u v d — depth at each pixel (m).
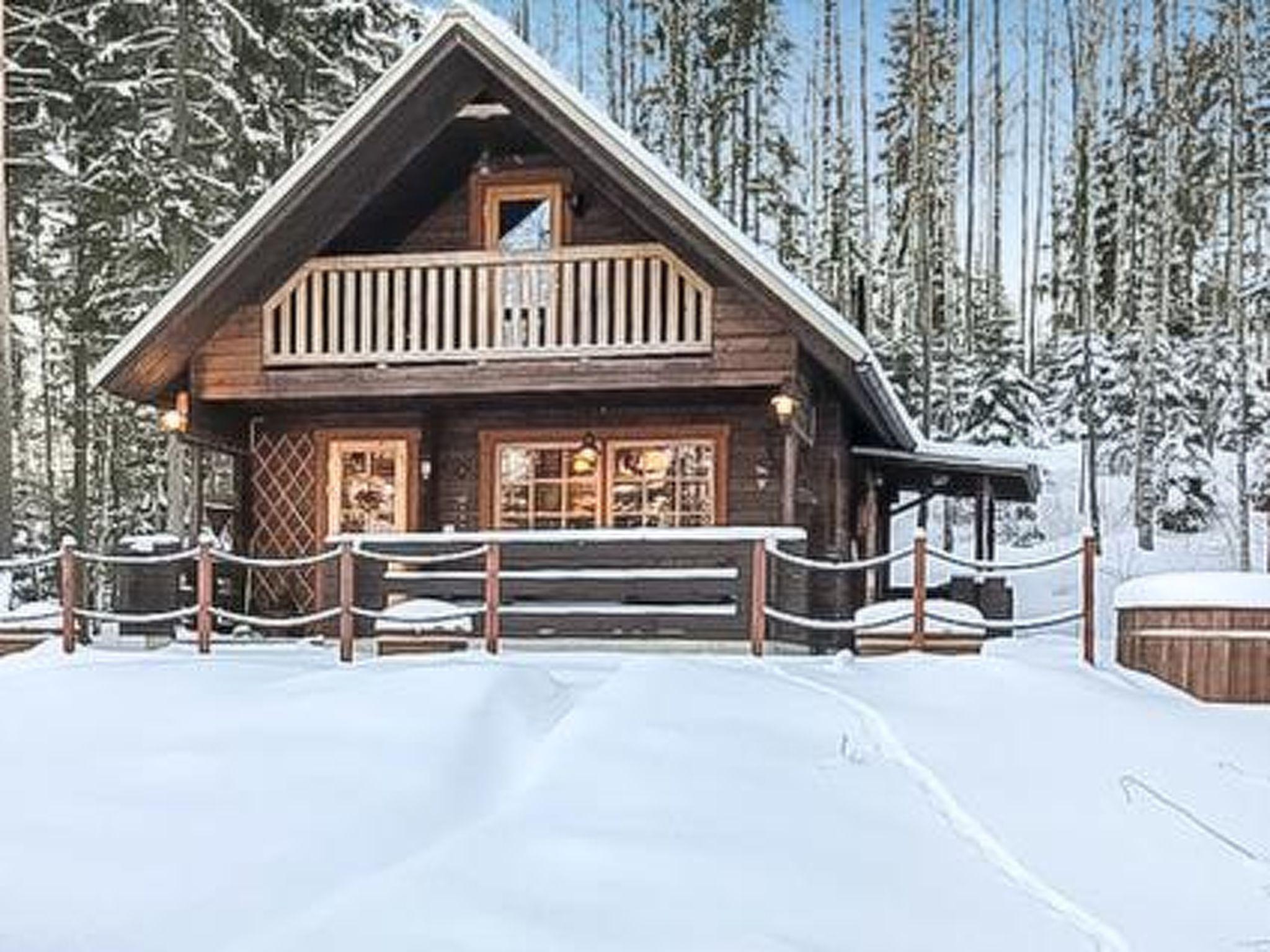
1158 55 28.33
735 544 11.43
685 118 30.95
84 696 7.76
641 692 7.79
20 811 5.63
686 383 12.98
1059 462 29.45
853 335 12.16
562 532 11.58
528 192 14.38
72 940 4.34
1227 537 25.12
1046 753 7.07
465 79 12.98
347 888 4.80
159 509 24.83
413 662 9.20
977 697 8.26
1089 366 28.33
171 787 5.92
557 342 13.34
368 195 13.49
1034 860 5.56
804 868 5.20
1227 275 30.88
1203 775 6.81
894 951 4.50
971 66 34.62
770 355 12.84
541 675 8.16
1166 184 26.97
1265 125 29.91
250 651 11.34
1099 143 33.28
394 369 13.62
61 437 30.83
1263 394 29.48
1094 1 31.23
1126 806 6.29
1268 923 4.97
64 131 19.92
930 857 5.49
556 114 12.48
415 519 14.84
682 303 13.17
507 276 13.52
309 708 7.11
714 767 6.38
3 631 11.95
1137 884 5.35
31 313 23.44
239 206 20.84
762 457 14.23
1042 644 13.74
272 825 5.43
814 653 13.49
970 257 33.06
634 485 14.53
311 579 15.07
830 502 14.91
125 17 20.02
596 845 5.27
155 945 4.31
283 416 15.26
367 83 22.92
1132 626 9.75
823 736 7.15
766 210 32.41
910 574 25.30
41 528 27.47
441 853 5.11
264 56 21.45
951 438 29.11
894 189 34.31
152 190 18.72
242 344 13.88
